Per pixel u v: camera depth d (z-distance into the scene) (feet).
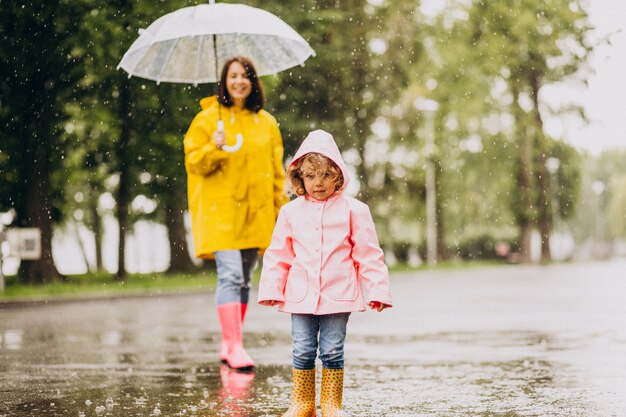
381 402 21.59
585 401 21.57
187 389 23.86
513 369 27.37
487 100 168.14
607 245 314.55
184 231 137.80
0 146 84.89
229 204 28.27
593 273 120.78
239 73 28.55
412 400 21.86
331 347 19.02
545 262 191.72
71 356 32.42
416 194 161.38
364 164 152.76
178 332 42.93
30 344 37.32
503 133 175.73
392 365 28.60
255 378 25.84
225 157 28.02
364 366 28.37
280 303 19.48
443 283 97.45
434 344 34.94
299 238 19.36
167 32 28.37
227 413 20.26
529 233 191.52
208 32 28.17
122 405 21.47
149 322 50.34
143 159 99.25
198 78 31.07
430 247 164.35
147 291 86.63
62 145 95.76
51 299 76.33
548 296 66.90
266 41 30.91
